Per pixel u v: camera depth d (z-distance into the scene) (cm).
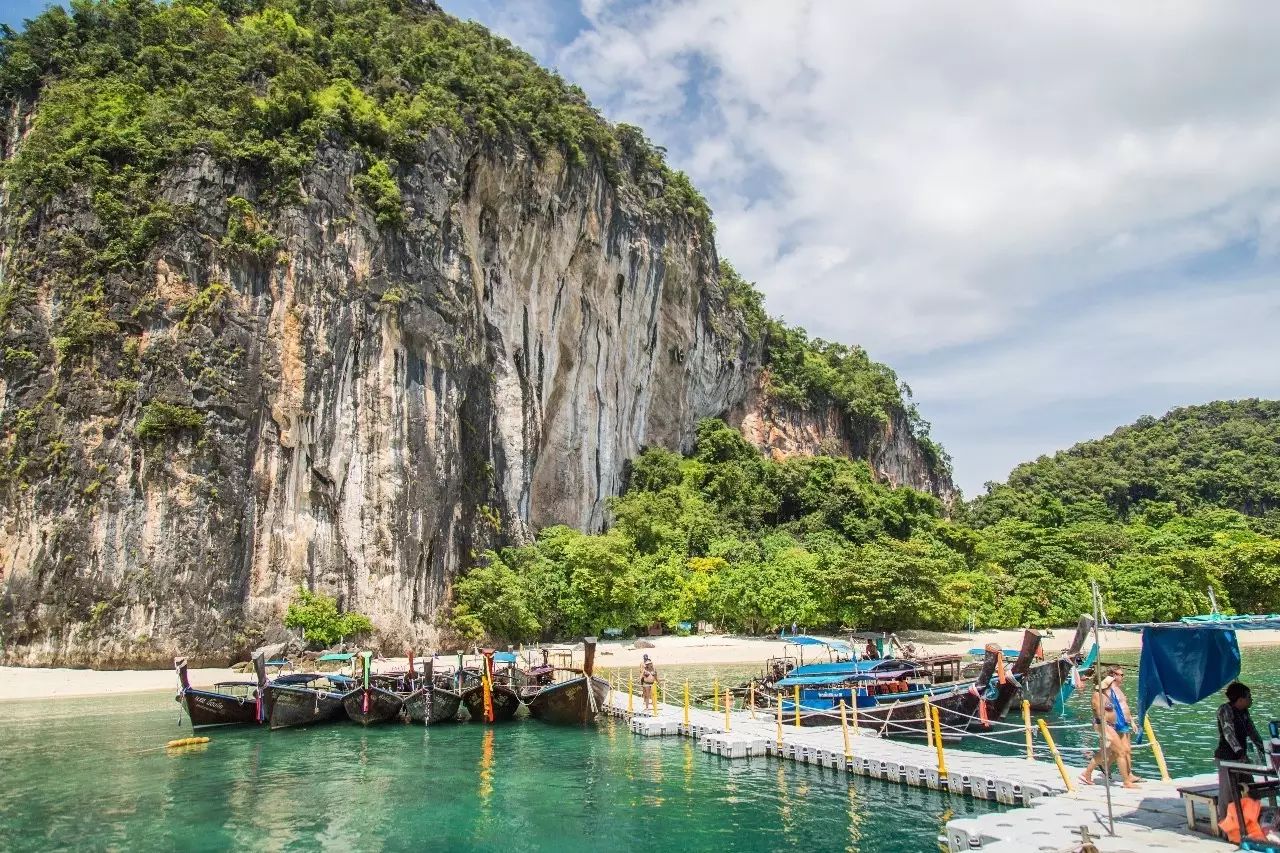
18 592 4722
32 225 5288
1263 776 1341
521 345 7544
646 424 9931
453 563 6134
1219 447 15488
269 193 5666
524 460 7275
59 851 1755
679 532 8450
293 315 5525
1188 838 1381
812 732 2847
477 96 7194
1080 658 3466
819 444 12500
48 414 4931
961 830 1526
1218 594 8200
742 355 11394
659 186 9662
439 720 3453
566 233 7944
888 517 10094
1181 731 3052
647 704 3491
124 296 5131
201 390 5125
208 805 2134
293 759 2733
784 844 1762
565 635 6794
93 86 5797
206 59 6106
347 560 5494
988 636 7456
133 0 6462
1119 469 15212
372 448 5700
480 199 7050
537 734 3195
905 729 2864
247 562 5134
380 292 5872
